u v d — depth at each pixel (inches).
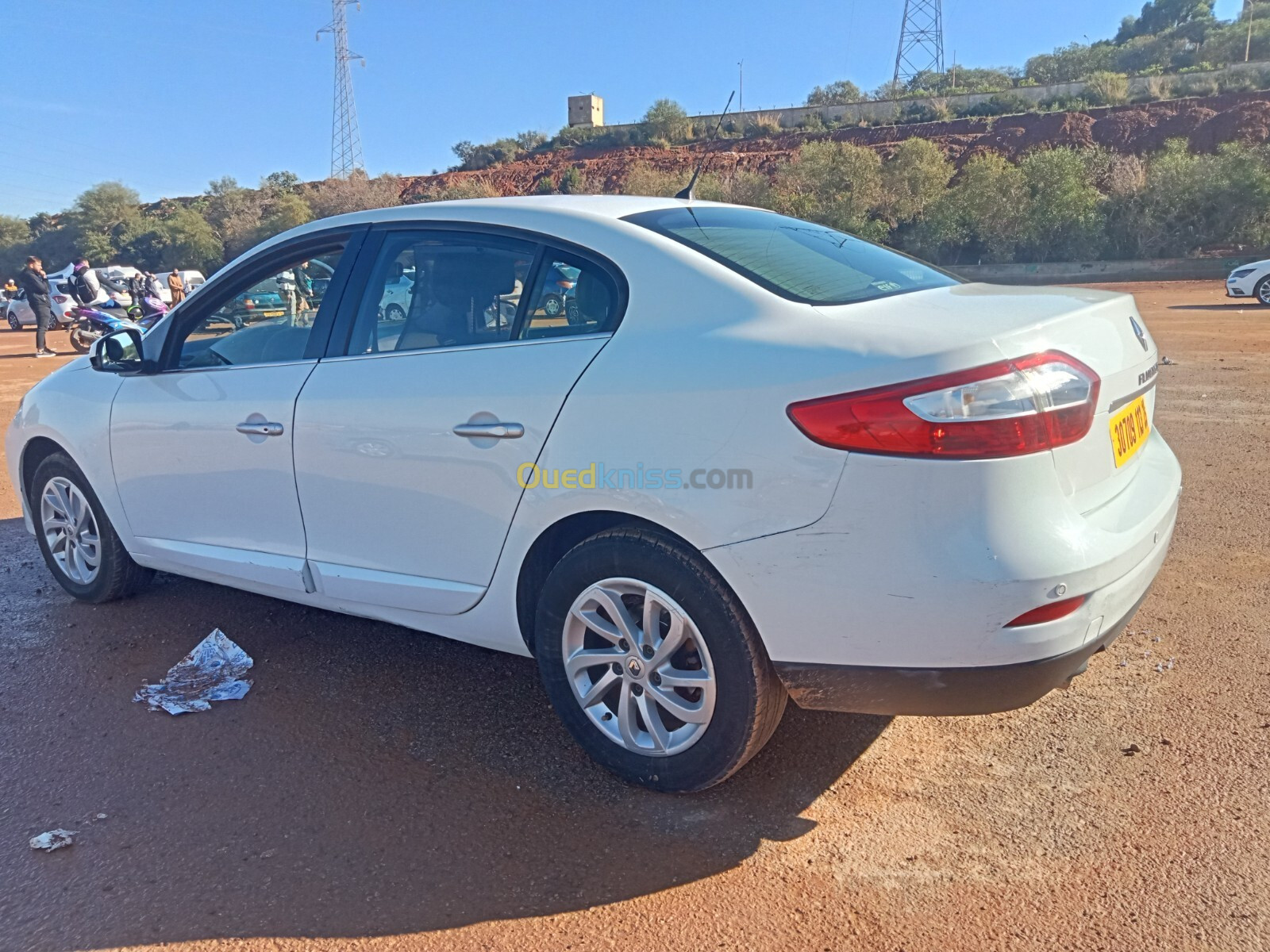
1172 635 143.6
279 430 130.3
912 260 135.5
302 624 159.9
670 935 85.1
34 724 126.5
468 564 116.1
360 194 2551.7
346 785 110.7
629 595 105.1
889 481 87.6
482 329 116.2
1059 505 89.7
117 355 154.3
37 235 3366.1
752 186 1849.2
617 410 101.0
